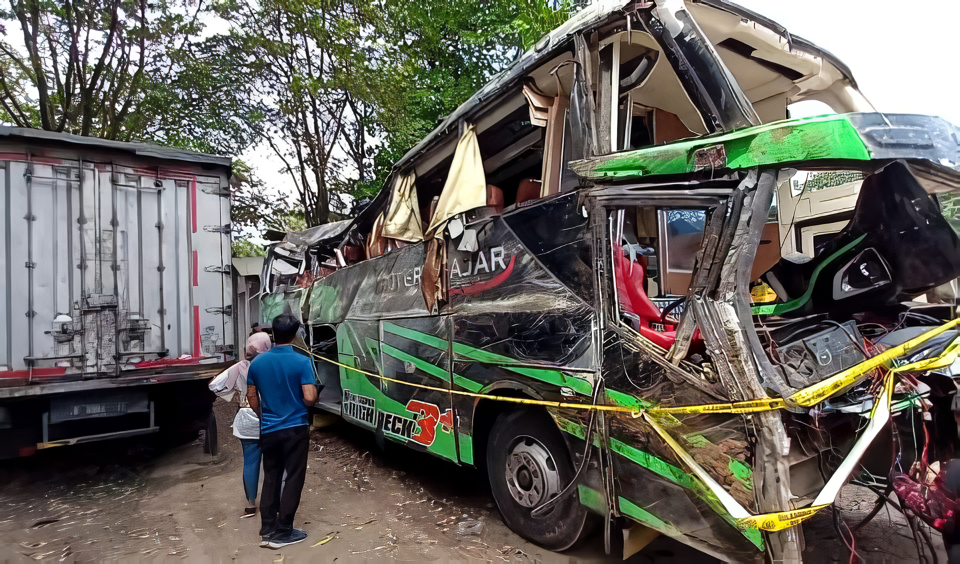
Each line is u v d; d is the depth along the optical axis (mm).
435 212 4402
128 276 5539
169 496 4953
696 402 2434
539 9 9805
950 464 2646
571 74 3455
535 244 3373
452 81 13773
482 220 3820
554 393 3189
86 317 5281
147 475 5641
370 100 14516
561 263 3184
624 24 2953
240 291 17250
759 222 2324
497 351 3635
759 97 4285
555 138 3578
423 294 4457
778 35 3564
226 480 5426
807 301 3549
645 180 2713
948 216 2686
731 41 3580
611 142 3006
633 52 3436
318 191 17328
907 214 2879
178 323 5777
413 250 4730
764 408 2197
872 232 3117
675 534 2533
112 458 6281
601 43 3117
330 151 17500
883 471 2992
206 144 15289
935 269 2887
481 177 3986
